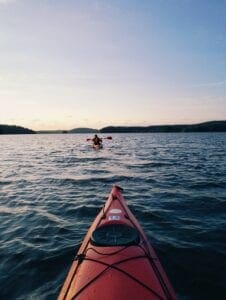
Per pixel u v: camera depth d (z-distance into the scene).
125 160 7.22
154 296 1.03
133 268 1.17
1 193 3.62
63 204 3.04
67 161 7.23
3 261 1.76
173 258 1.75
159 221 2.42
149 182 4.18
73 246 1.93
